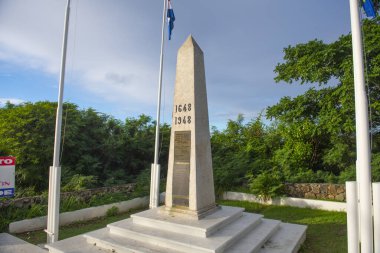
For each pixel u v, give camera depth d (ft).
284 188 38.29
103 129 52.90
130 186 41.39
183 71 22.82
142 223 21.45
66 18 23.62
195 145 21.61
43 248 21.90
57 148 23.17
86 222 30.27
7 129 38.96
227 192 41.63
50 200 23.03
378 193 15.23
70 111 46.93
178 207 21.89
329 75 42.91
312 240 23.29
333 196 35.47
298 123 45.80
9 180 23.90
